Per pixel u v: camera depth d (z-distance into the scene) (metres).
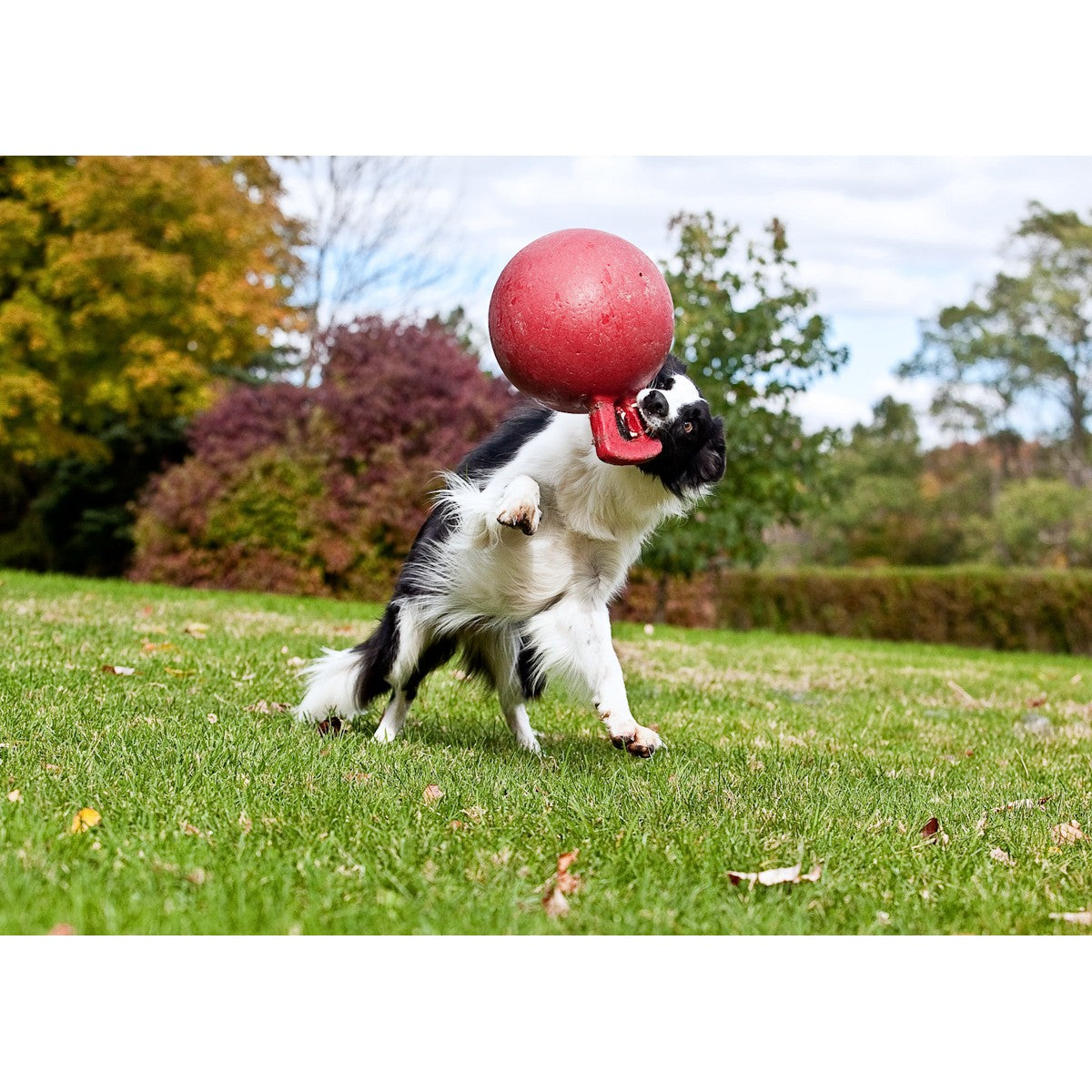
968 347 39.31
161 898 2.68
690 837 3.30
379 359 14.90
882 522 35.84
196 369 17.70
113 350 17.80
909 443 39.97
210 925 2.62
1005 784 4.72
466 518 4.18
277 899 2.73
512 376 3.80
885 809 3.91
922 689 8.66
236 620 9.23
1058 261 37.72
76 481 23.03
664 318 3.73
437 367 14.80
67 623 7.72
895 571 20.09
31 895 2.58
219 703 5.14
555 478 4.23
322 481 14.76
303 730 4.59
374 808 3.42
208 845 2.99
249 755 3.96
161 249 17.61
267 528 14.82
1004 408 39.66
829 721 6.37
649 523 4.34
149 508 16.69
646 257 3.79
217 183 17.78
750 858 3.20
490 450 4.51
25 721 4.27
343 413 14.72
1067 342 38.03
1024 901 3.08
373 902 2.78
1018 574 18.91
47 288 17.34
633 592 16.86
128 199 16.77
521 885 2.88
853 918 2.93
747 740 5.47
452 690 6.30
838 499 17.11
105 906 2.57
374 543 14.66
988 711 7.51
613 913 2.80
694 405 4.03
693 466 4.12
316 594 14.68
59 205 16.86
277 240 20.52
